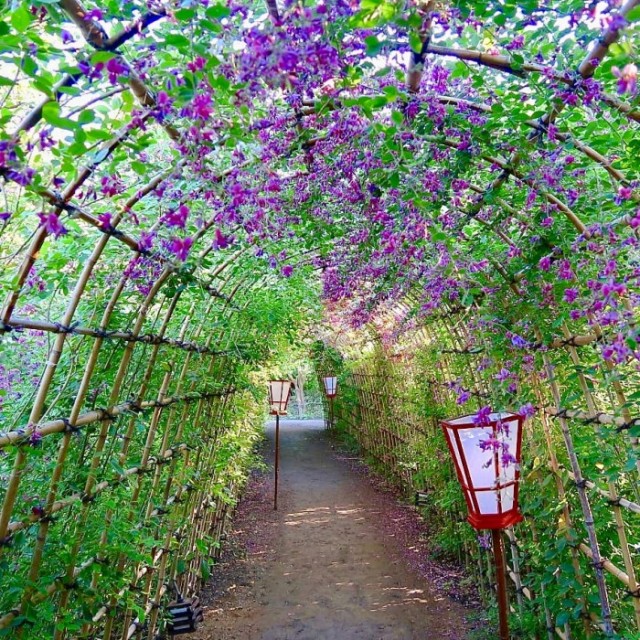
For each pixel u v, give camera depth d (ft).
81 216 4.73
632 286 4.84
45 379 4.83
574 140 5.77
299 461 29.48
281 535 16.83
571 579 7.07
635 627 6.74
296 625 10.87
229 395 14.83
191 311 9.21
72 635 5.89
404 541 15.62
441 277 7.67
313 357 37.17
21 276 4.30
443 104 5.96
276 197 6.50
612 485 6.18
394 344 17.35
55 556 5.59
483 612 10.91
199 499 12.27
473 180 7.81
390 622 10.85
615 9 4.04
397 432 20.75
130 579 7.54
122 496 6.50
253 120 5.01
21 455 4.57
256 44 3.68
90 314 6.97
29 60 3.77
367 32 4.70
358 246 8.94
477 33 5.25
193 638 10.38
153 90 4.52
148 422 8.30
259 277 11.92
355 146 6.15
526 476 8.41
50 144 3.93
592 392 6.59
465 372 11.35
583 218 6.79
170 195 5.61
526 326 7.30
